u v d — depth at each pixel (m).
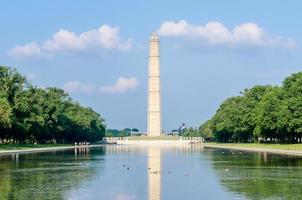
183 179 68.12
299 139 194.75
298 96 169.88
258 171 78.25
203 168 86.81
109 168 88.31
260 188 56.19
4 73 182.75
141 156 133.38
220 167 88.25
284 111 166.38
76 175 74.19
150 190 56.19
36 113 187.75
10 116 162.75
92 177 71.19
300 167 84.75
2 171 80.31
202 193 53.06
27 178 68.75
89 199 49.12
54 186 59.41
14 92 181.50
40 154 143.62
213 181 64.69
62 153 152.12
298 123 162.25
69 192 54.03
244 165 91.81
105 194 52.75
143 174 76.62
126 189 57.00
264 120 180.12
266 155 127.88
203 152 157.88
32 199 48.44
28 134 191.12
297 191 53.09
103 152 163.25
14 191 54.44
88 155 139.62
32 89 192.12
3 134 177.88
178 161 108.00
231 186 58.62
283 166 87.44
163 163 101.75
